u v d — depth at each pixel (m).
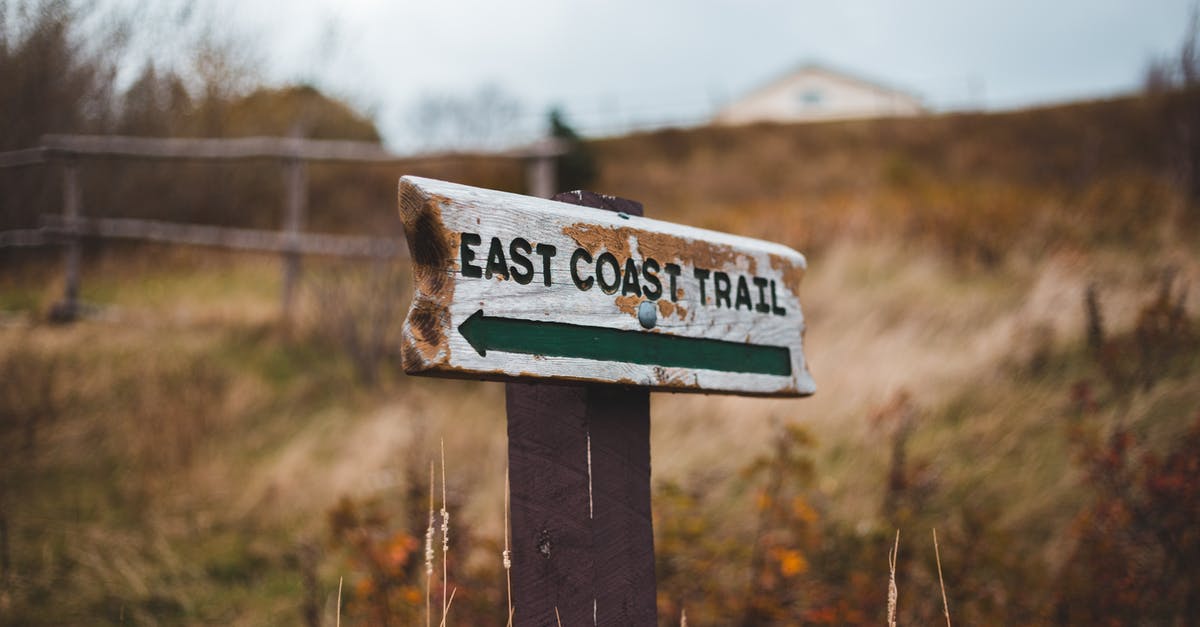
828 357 5.14
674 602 2.65
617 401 1.53
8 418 4.27
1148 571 2.62
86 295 7.08
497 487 3.87
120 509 3.79
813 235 7.80
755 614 2.61
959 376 4.70
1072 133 19.67
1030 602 2.73
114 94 9.34
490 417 4.91
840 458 4.09
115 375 5.07
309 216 11.26
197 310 6.56
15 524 3.49
